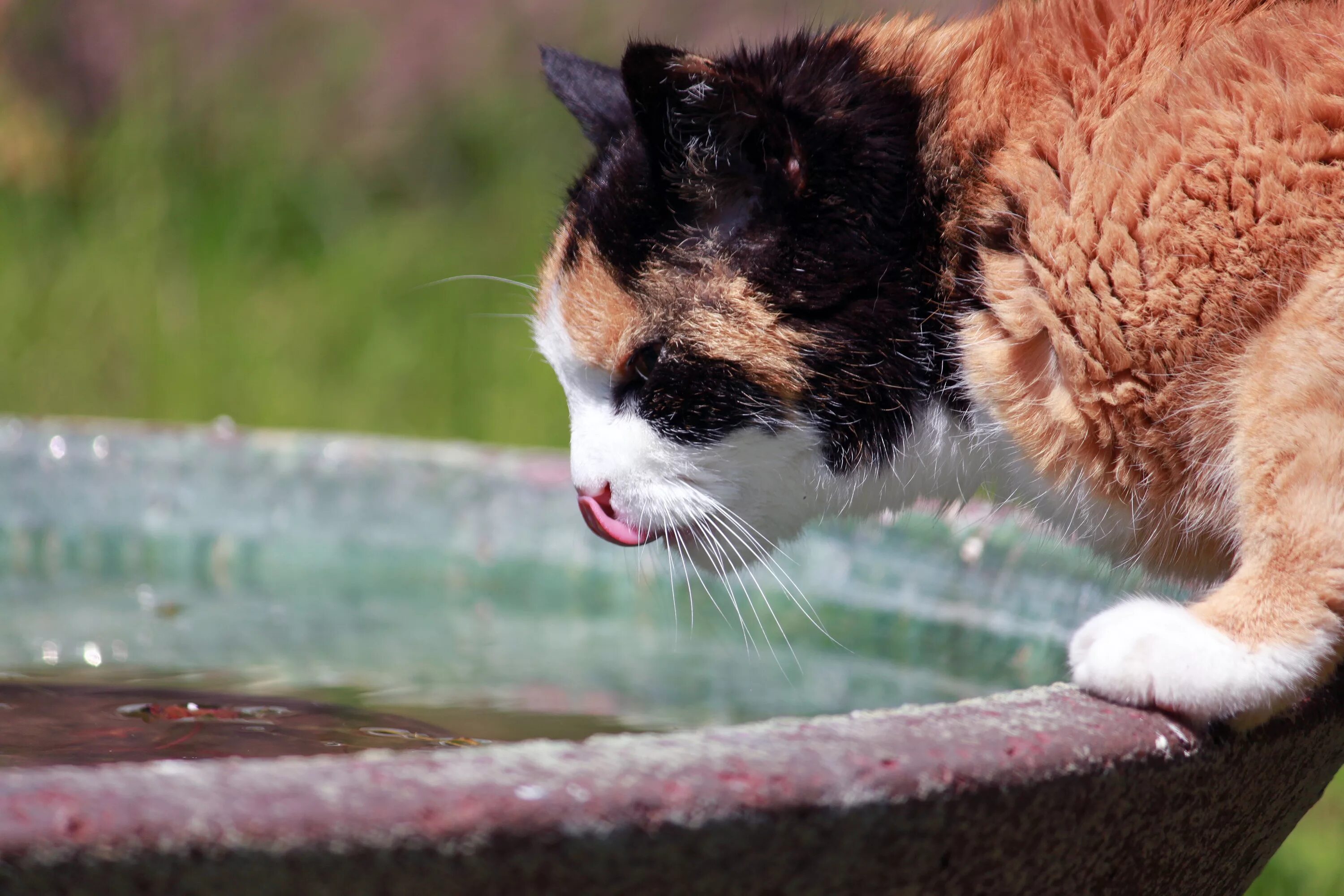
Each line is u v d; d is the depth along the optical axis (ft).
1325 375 4.23
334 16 11.09
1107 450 4.40
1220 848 4.23
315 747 4.28
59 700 4.43
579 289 4.57
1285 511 4.23
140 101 9.50
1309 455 4.23
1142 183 4.31
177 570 5.08
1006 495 4.58
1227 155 4.27
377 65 10.95
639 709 4.58
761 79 4.49
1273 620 4.21
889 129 4.49
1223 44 4.33
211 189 9.24
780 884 3.96
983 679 4.73
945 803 3.99
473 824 3.89
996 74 4.47
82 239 8.63
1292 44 4.31
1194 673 4.16
